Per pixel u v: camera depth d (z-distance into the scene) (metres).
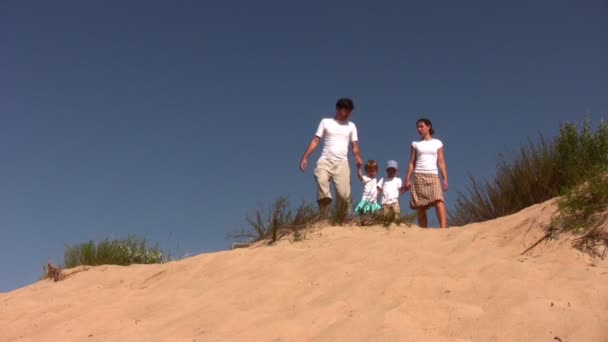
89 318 4.46
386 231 5.99
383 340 3.07
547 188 5.91
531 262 4.00
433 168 6.71
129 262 7.26
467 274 3.98
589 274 3.62
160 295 4.79
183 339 3.70
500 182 6.40
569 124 5.99
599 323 2.92
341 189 6.67
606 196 4.25
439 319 3.34
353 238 5.59
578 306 3.21
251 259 5.35
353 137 6.96
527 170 6.14
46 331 4.38
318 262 4.92
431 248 4.77
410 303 3.55
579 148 5.80
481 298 3.55
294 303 4.02
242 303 4.21
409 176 6.87
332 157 6.70
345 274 4.42
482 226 4.98
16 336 4.52
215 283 4.88
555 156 6.01
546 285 3.54
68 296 5.45
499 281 3.71
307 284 4.39
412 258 4.53
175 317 4.15
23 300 5.57
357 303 3.79
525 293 3.44
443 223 6.55
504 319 3.15
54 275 6.44
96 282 5.85
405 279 3.97
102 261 7.08
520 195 6.11
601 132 5.77
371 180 7.41
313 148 6.77
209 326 3.82
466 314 3.32
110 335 4.00
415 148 6.85
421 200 6.68
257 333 3.49
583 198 4.38
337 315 3.62
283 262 5.08
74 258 7.06
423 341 3.00
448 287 3.79
